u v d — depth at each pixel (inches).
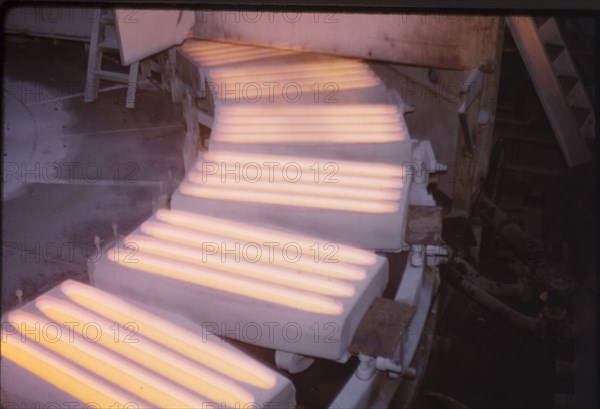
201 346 126.0
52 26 291.1
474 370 198.5
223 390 116.4
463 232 222.8
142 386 116.3
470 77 211.6
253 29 247.8
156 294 141.4
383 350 130.9
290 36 242.2
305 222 163.5
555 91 243.3
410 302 156.1
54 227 178.4
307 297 134.6
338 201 163.9
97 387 115.3
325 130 196.2
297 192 168.9
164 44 251.1
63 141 225.6
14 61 289.7
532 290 217.8
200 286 138.5
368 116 203.3
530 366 201.9
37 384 117.4
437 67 222.1
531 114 281.6
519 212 269.6
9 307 149.8
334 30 234.4
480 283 220.4
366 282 141.1
